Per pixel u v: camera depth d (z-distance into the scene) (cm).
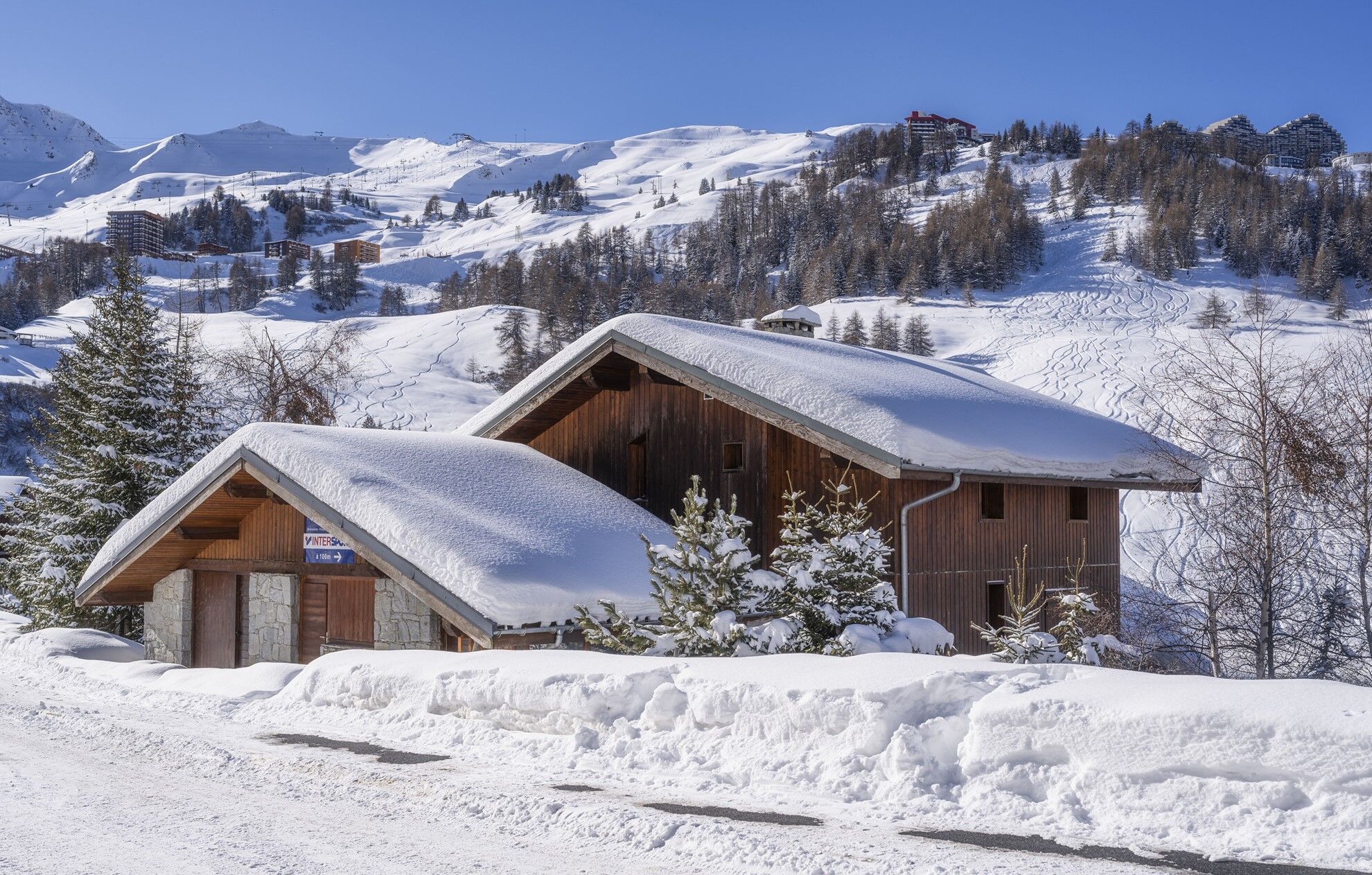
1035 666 826
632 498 2150
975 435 1842
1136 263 17800
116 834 714
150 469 2833
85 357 2931
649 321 2006
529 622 1495
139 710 1305
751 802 749
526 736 980
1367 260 16388
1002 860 606
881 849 633
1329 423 1564
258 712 1226
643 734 920
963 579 1897
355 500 1684
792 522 1380
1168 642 1739
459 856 650
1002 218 19675
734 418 1998
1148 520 3622
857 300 17500
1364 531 1555
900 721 800
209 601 2103
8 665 1878
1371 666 1606
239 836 706
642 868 623
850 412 1742
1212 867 586
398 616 1728
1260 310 1748
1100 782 697
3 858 662
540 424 2292
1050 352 9606
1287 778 644
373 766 913
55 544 2714
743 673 927
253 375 3616
